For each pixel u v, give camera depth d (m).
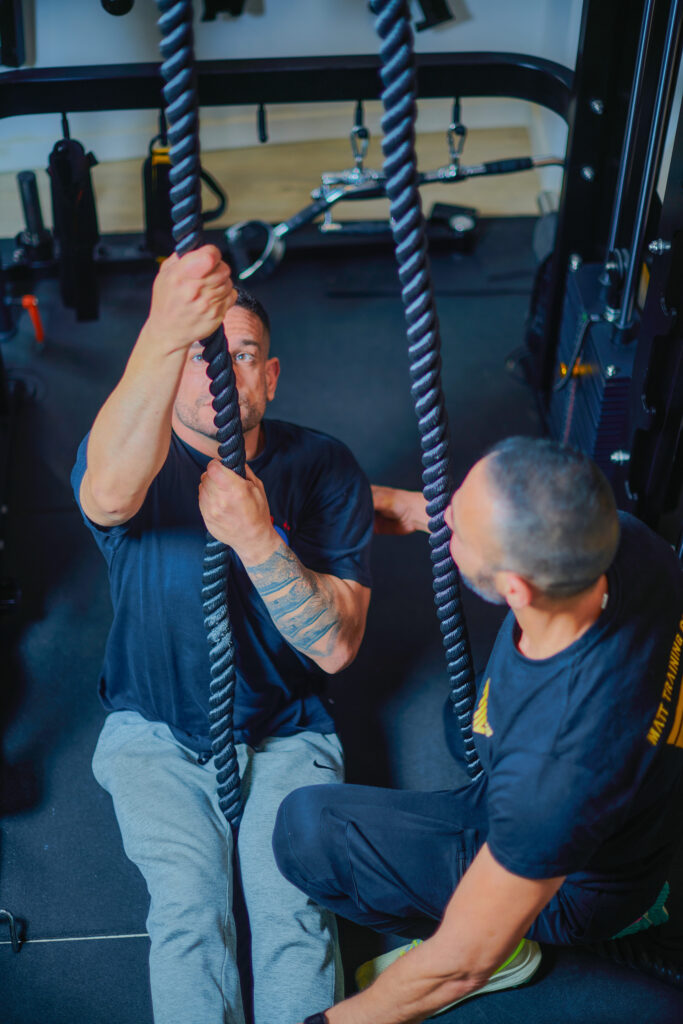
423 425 1.22
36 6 3.52
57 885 1.95
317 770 1.89
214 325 1.12
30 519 2.63
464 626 1.42
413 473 2.76
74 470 1.64
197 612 1.76
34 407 2.93
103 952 1.85
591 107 2.40
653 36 2.10
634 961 1.81
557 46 3.63
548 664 1.25
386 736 2.19
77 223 2.76
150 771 1.86
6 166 3.88
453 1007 1.77
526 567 1.16
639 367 2.03
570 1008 1.77
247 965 1.76
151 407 1.27
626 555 1.34
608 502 1.15
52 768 2.13
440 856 1.60
